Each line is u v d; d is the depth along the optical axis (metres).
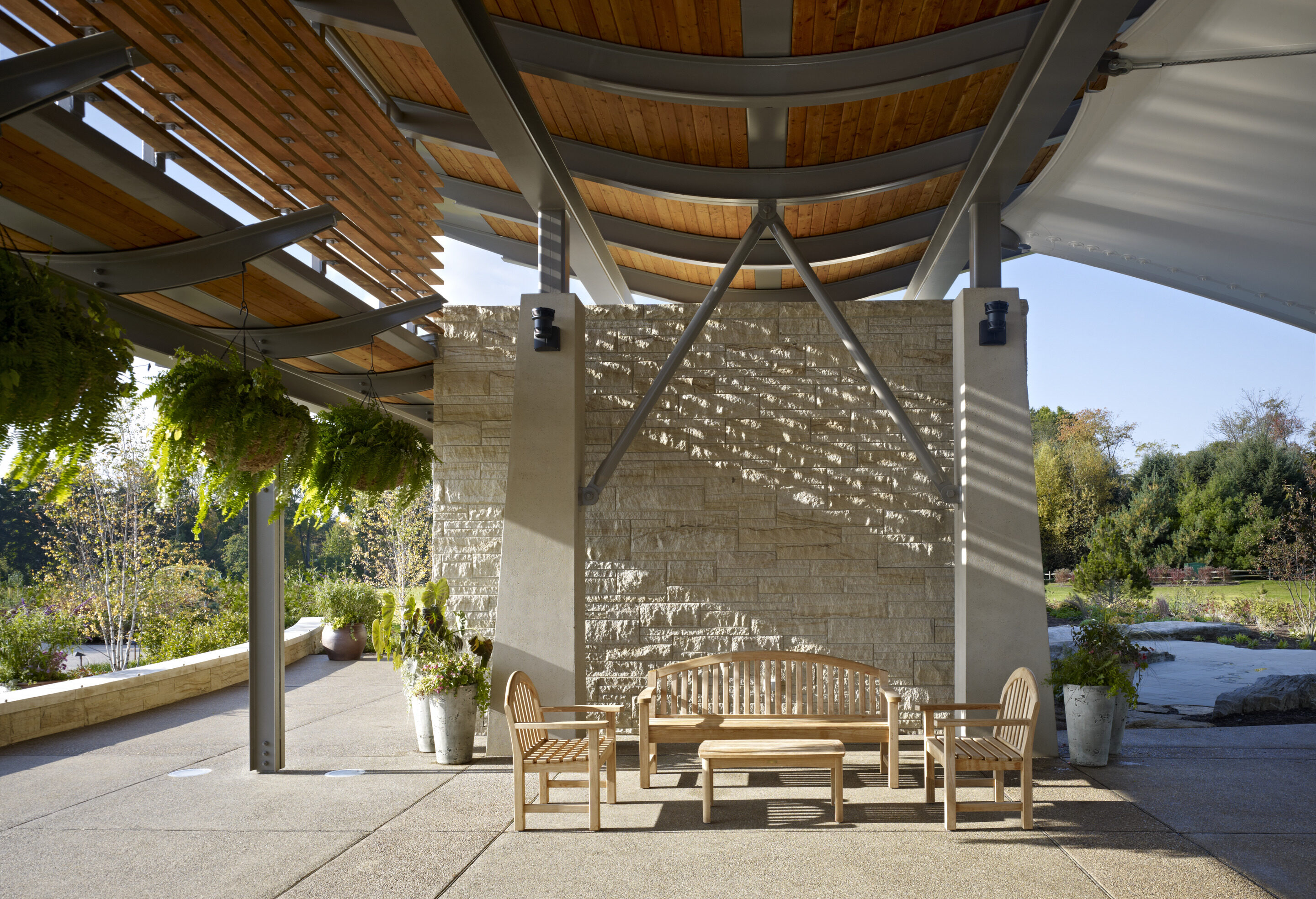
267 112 3.93
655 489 7.04
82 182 3.54
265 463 4.38
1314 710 7.51
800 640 6.87
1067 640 10.45
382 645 6.55
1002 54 5.05
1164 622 12.99
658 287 10.09
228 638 11.45
